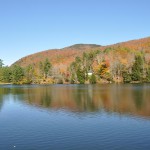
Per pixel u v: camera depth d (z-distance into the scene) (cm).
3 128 4075
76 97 8319
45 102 7212
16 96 9200
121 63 17900
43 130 3903
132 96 8062
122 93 9175
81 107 6078
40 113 5378
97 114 5106
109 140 3316
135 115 4897
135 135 3516
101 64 18438
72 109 5806
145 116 4778
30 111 5666
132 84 15262
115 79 17850
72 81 19100
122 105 6175
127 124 4166
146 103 6397
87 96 8531
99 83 17862
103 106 6119
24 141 3347
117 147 3041
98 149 2991
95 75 18175
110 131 3753
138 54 17638
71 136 3541
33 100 7769
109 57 19238
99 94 9100
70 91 10894
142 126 4012
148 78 16650
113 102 6781
